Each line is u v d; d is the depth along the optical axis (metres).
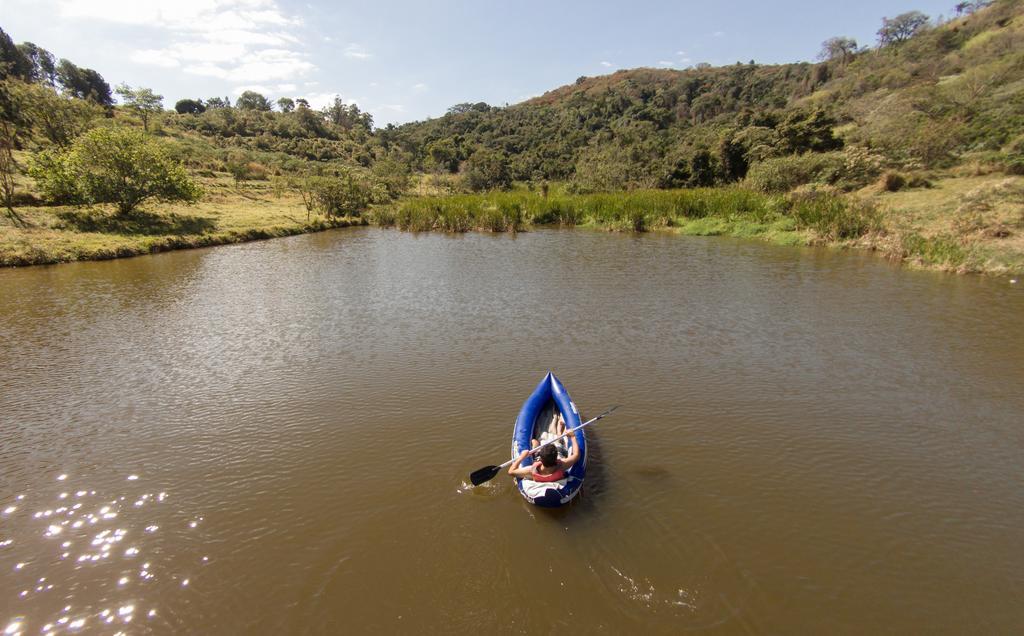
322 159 80.44
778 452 7.51
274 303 15.48
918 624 4.79
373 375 10.28
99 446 7.89
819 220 24.95
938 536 5.90
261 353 11.52
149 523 6.22
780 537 5.85
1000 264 17.56
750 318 13.55
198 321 13.81
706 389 9.55
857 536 5.88
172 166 29.69
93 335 12.79
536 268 20.20
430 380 10.01
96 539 5.96
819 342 11.84
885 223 23.30
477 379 10.03
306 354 11.42
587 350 11.49
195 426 8.43
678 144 61.72
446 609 4.98
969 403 9.01
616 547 5.68
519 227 33.16
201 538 5.96
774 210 28.59
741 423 8.32
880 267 19.20
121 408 9.07
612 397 9.23
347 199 37.56
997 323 12.84
